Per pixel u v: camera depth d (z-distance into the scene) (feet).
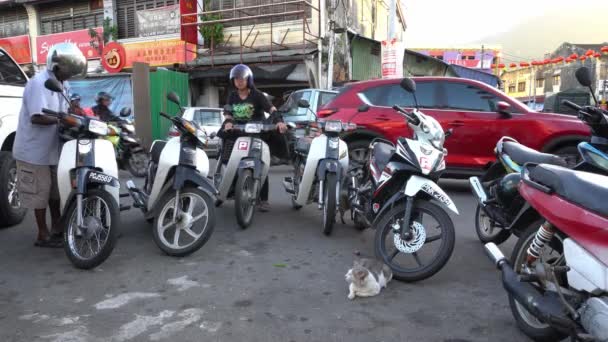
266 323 9.70
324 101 33.86
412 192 11.73
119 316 9.98
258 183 17.90
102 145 13.25
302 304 10.66
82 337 9.08
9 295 11.10
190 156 13.74
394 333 9.34
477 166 22.15
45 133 13.89
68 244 12.91
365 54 57.11
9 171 16.94
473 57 157.89
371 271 11.35
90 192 12.92
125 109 20.48
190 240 15.53
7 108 17.43
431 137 12.47
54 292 11.26
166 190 14.29
